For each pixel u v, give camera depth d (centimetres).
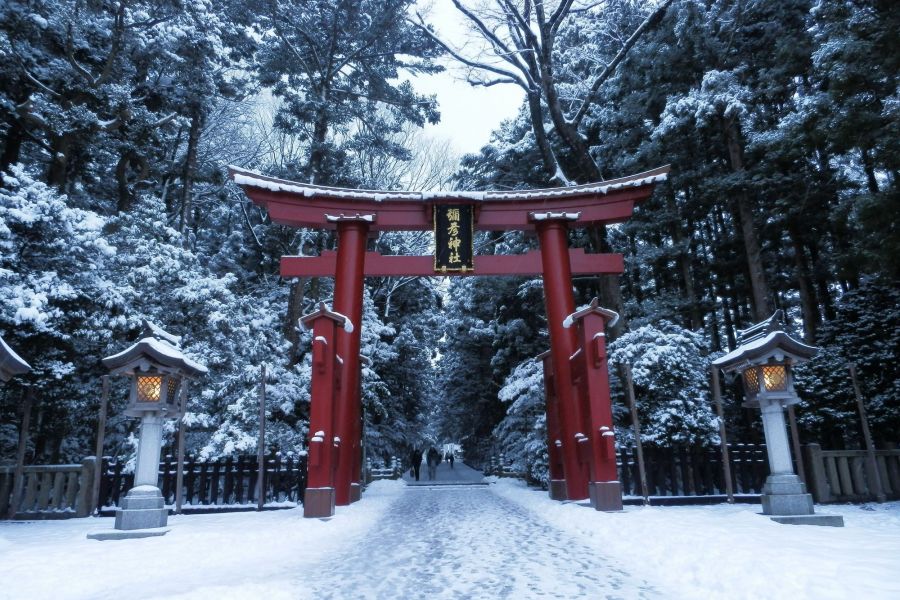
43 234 1270
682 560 538
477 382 2981
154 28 2055
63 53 1989
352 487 1305
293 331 2095
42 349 1259
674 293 2275
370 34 2408
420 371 3219
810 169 1802
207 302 1609
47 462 1562
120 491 1101
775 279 2397
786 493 802
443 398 3584
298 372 1784
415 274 1414
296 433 1642
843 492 1080
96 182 2422
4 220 1195
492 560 614
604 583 492
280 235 2900
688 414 1245
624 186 1376
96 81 1912
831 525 740
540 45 1870
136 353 847
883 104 1193
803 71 1814
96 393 1500
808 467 1080
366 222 1361
